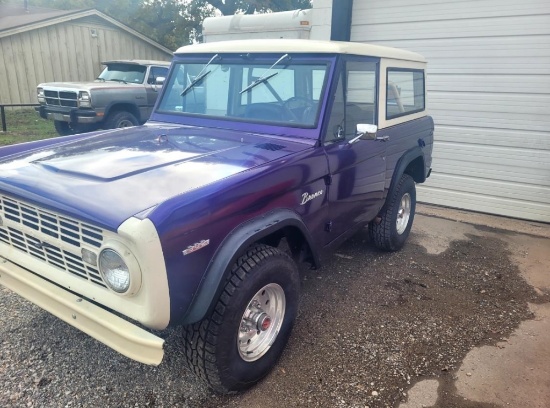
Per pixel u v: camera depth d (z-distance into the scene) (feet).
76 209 6.84
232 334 7.88
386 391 8.89
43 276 7.89
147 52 59.16
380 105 12.57
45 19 47.44
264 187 8.27
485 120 20.22
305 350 10.04
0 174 8.32
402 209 15.72
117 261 6.60
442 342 10.56
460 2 19.66
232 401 8.51
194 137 10.71
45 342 9.93
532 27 18.39
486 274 14.35
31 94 48.44
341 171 10.65
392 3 21.31
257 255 8.23
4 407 8.09
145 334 6.67
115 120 33.40
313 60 10.58
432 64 20.93
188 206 6.89
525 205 20.15
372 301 12.31
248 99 11.34
